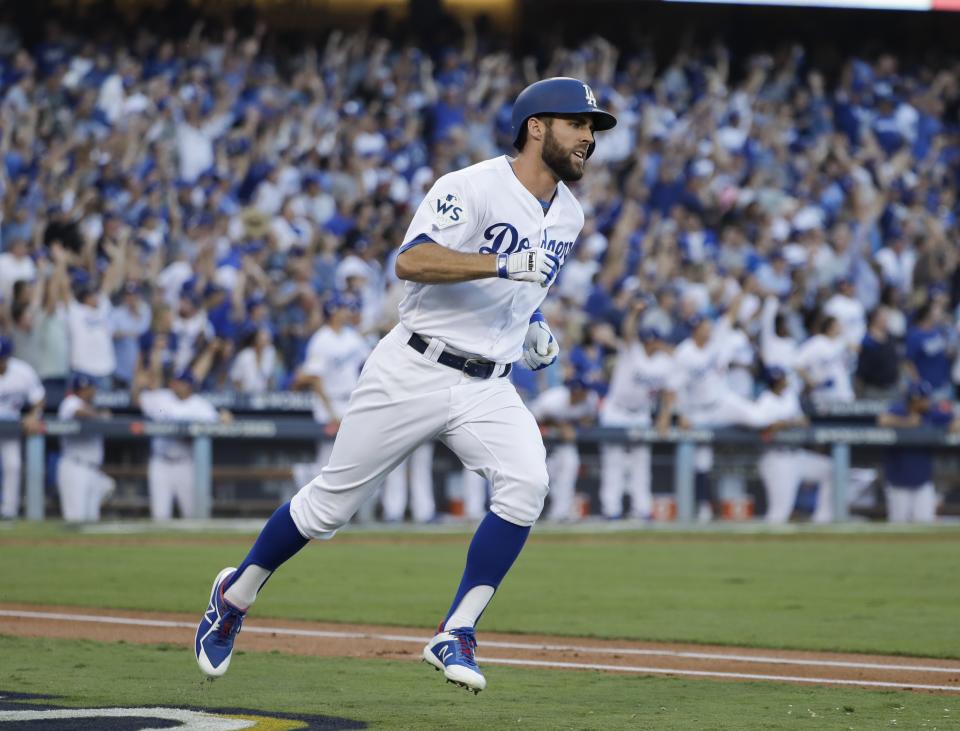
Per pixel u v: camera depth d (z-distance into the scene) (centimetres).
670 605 3073
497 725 1575
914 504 6062
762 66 8731
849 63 8944
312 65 7806
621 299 6300
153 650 2255
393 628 2645
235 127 7269
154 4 7819
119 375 5750
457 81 8194
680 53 9000
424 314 1662
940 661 2269
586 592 3325
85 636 2431
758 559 4231
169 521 5294
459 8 8688
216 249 6272
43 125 7069
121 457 5378
